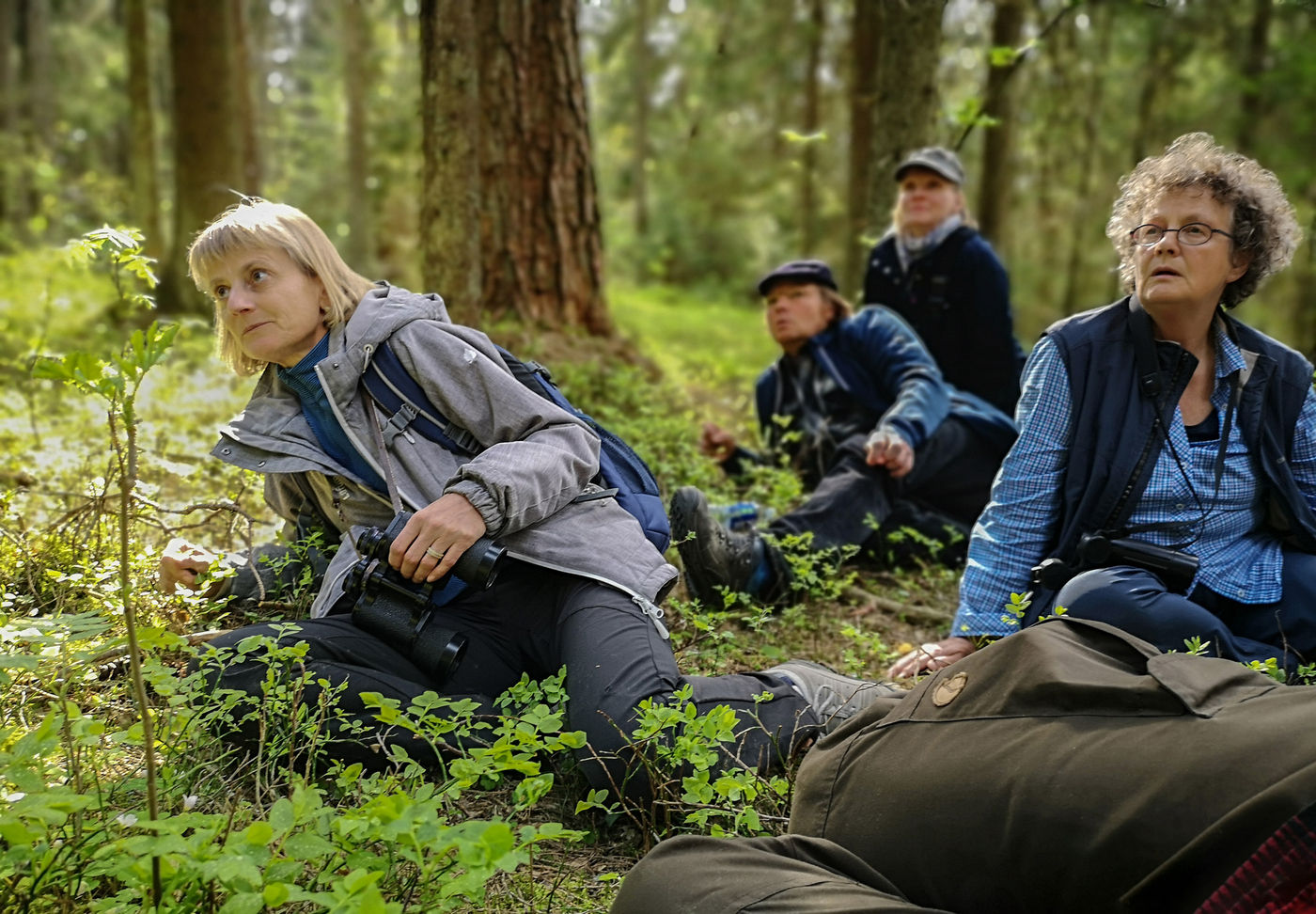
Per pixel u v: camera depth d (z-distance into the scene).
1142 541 2.67
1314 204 14.59
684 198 25.17
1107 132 15.73
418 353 2.55
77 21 25.91
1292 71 13.91
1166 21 13.57
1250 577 2.73
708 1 14.36
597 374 6.23
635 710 2.22
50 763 2.04
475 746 2.32
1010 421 4.34
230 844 1.53
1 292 10.55
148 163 13.73
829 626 3.55
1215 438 2.71
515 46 6.75
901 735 1.77
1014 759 1.57
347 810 1.86
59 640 2.05
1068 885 1.45
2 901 1.60
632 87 25.08
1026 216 19.56
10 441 4.59
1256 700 1.48
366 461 2.56
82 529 2.96
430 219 4.75
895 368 4.35
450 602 2.52
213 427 4.86
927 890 1.60
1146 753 1.45
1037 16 11.85
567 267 7.07
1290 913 1.28
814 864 1.68
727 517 4.02
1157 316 2.71
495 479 2.37
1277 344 2.73
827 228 22.22
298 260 2.54
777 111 20.09
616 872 2.09
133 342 1.46
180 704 2.08
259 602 2.99
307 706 2.25
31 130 20.83
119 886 1.80
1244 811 1.30
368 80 20.31
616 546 2.52
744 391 8.44
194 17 10.02
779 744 2.37
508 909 1.91
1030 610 2.75
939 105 6.34
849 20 14.40
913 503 4.18
